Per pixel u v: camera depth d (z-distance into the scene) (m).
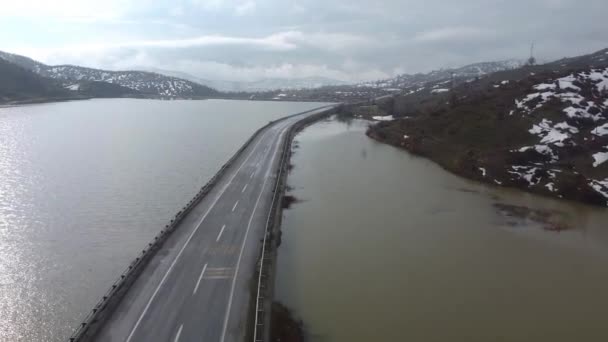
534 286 31.25
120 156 76.75
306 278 31.88
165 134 108.94
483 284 31.48
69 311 26.72
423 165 73.44
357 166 71.81
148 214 44.88
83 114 155.50
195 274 29.06
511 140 72.19
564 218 46.31
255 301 25.83
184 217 40.53
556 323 26.67
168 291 26.73
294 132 109.44
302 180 61.62
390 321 26.50
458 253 36.88
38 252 34.97
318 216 46.03
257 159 70.56
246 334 22.61
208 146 91.25
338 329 25.53
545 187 56.22
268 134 101.06
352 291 30.08
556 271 33.81
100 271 31.94
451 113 94.19
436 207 49.78
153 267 29.92
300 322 26.12
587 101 78.31
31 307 27.06
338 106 194.12
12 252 34.84
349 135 110.75
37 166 66.44
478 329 25.86
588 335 25.45
